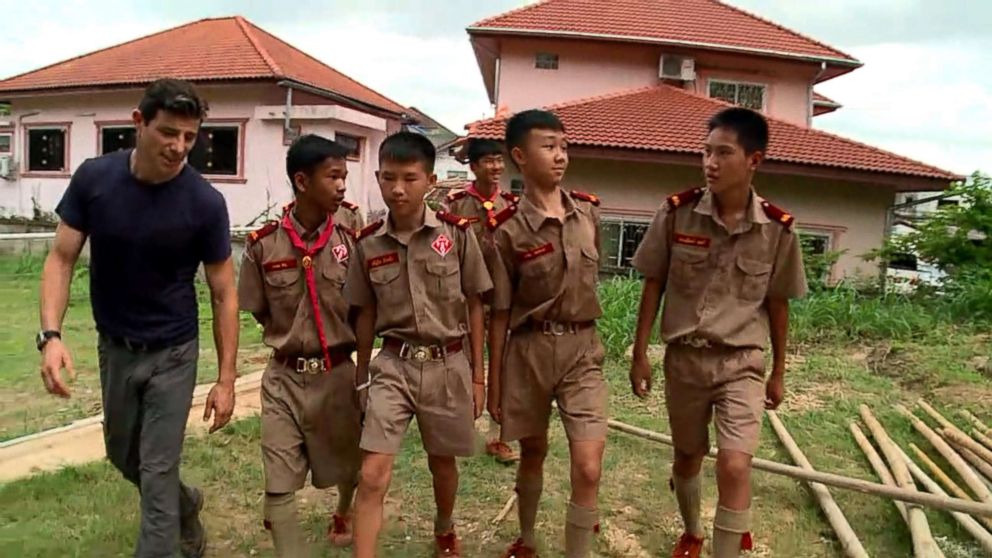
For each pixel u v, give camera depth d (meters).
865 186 12.04
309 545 3.49
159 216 2.74
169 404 2.85
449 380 2.99
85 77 17.67
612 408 5.73
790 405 5.83
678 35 14.88
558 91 15.09
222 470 4.29
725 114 2.89
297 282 3.07
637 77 15.01
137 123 2.63
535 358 3.06
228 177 16.38
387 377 2.96
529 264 2.99
